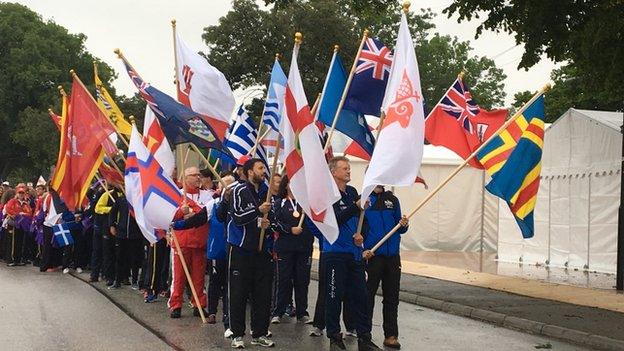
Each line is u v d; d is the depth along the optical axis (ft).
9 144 203.51
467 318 36.70
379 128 26.53
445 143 35.55
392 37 138.51
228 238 26.89
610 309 37.29
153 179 31.68
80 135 39.83
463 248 76.59
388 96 26.71
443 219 75.97
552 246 60.08
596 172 54.70
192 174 34.12
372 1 54.80
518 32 44.19
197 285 33.40
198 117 31.42
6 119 192.34
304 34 119.75
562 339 31.27
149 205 31.40
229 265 26.81
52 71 190.90
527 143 31.91
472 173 76.54
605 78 43.42
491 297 41.55
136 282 45.32
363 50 30.94
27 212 63.62
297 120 25.49
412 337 30.55
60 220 54.65
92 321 32.55
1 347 26.84
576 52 42.91
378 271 27.32
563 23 42.91
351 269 26.48
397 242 27.76
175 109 31.40
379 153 25.77
